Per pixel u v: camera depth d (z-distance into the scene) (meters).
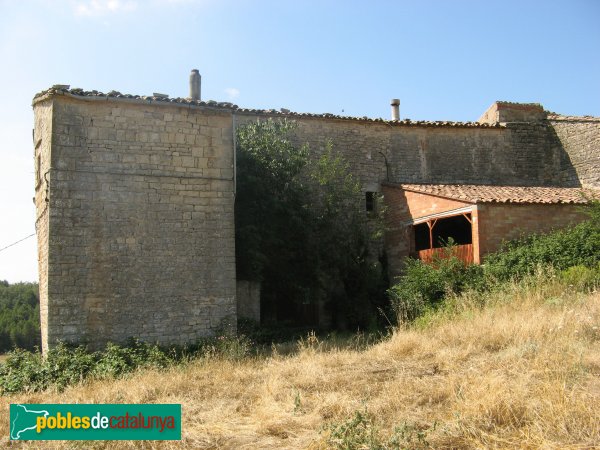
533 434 5.23
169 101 13.36
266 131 17.09
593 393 6.08
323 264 17.03
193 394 8.08
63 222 12.28
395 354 9.63
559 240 13.93
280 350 12.75
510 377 6.96
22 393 10.38
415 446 5.21
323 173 17.81
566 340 8.18
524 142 22.19
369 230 18.64
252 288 15.32
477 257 14.83
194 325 13.09
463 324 10.59
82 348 11.89
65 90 12.46
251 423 6.59
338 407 6.66
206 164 13.68
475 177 21.39
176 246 13.17
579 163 21.16
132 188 12.95
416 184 19.38
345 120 19.92
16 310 44.28
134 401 7.73
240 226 15.50
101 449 5.86
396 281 18.36
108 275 12.52
